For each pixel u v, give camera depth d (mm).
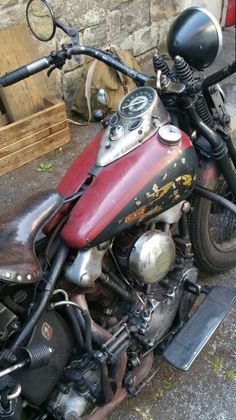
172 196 1813
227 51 4992
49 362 1581
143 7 4508
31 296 1596
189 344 1985
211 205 2316
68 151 3668
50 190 1672
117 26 4383
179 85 1856
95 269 1665
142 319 1894
